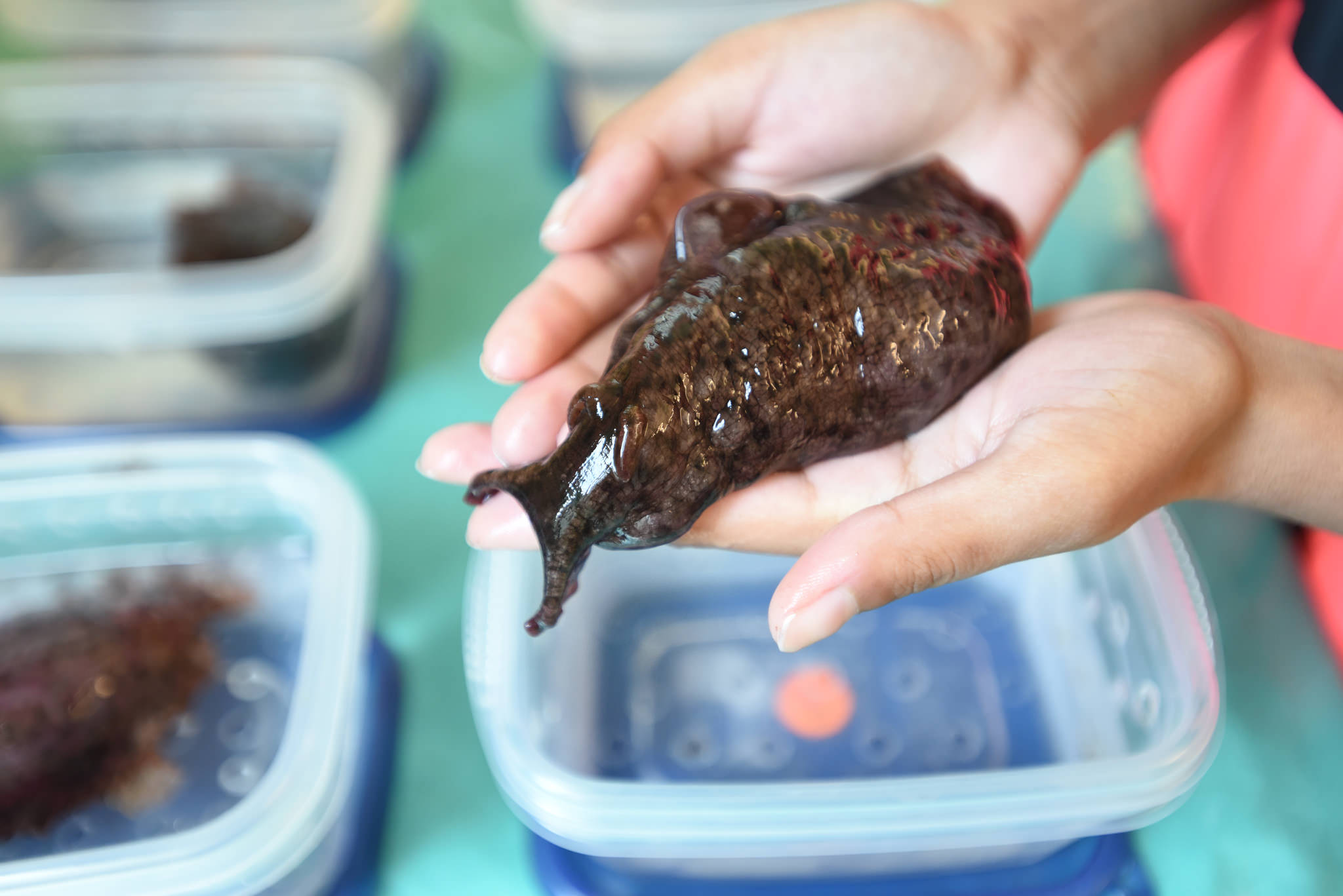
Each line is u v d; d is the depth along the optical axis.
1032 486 0.37
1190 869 0.46
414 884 0.46
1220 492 0.42
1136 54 0.51
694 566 0.51
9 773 0.46
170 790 0.47
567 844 0.43
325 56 0.68
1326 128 0.50
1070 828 0.42
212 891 0.42
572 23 0.63
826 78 0.46
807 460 0.41
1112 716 0.47
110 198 0.62
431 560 0.52
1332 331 0.50
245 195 0.59
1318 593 0.52
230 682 0.50
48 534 0.51
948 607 0.51
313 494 0.50
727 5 0.65
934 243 0.42
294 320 0.54
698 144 0.46
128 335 0.54
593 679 0.50
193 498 0.51
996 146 0.49
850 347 0.40
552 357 0.43
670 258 0.42
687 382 0.38
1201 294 0.59
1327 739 0.49
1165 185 0.64
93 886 0.41
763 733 0.49
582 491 0.37
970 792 0.42
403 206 0.65
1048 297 0.59
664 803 0.42
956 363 0.41
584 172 0.44
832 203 0.43
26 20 0.67
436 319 0.59
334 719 0.44
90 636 0.49
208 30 0.67
